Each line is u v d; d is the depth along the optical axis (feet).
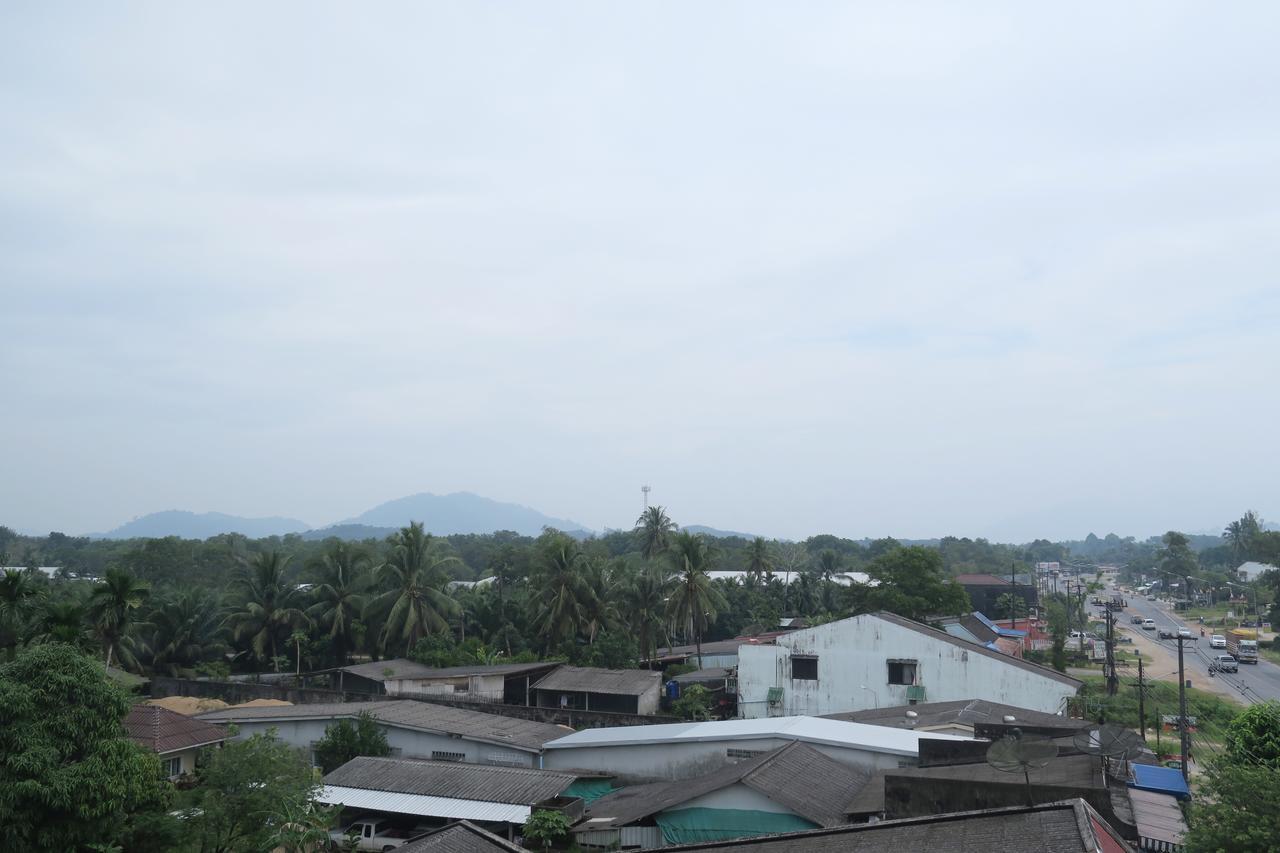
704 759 121.90
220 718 142.72
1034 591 390.21
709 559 236.43
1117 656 289.12
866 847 53.98
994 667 155.84
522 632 251.19
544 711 162.20
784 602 337.11
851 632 167.22
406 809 107.14
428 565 230.48
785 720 133.69
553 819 98.17
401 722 137.28
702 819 96.48
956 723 124.47
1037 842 48.44
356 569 235.40
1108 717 176.86
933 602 246.88
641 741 124.36
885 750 109.70
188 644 222.07
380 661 215.92
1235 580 510.99
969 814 54.29
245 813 88.12
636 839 99.14
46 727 74.59
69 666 78.07
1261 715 101.30
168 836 84.38
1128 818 69.10
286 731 142.92
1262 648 325.01
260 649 223.30
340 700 173.99
